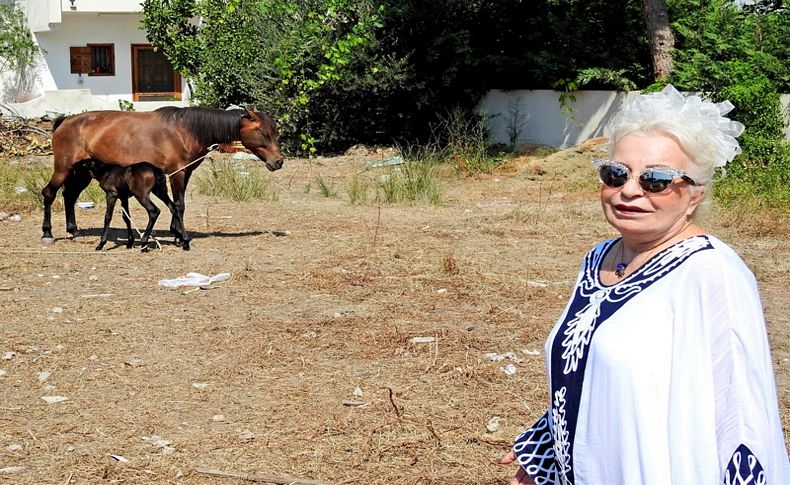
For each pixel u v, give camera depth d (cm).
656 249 265
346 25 2288
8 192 1552
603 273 273
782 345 736
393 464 517
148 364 685
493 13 2320
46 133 2448
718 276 242
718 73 1862
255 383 646
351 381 648
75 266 1026
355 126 2333
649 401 241
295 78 2248
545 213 1419
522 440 297
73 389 632
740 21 2162
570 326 266
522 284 933
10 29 3056
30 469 506
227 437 551
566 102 2183
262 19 2419
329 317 809
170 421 577
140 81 3153
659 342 244
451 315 820
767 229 1242
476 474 505
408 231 1260
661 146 258
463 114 2247
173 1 2708
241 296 888
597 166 267
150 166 1096
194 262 1052
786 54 2100
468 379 650
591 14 2292
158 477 499
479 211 1470
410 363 686
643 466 240
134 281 954
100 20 3084
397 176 1764
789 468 244
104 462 515
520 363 687
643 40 2280
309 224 1323
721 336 237
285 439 549
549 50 2294
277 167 1153
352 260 1052
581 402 257
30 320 798
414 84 2259
